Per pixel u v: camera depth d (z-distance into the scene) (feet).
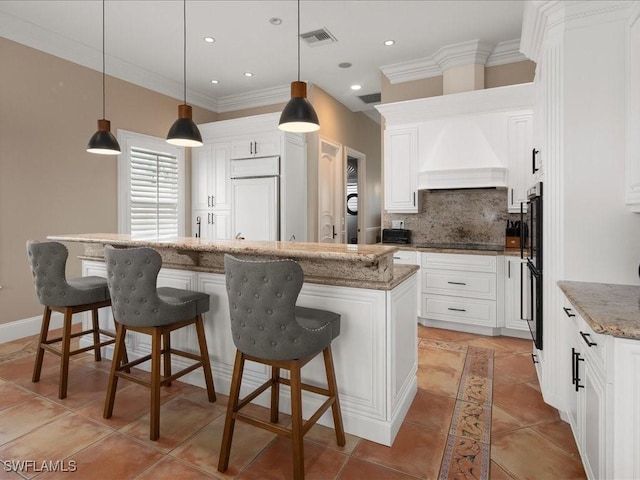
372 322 6.49
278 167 15.14
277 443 6.49
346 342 6.73
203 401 7.87
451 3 10.53
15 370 9.36
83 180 13.23
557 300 7.06
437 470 5.78
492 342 11.56
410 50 13.35
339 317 6.44
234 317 5.72
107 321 10.19
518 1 10.43
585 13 6.51
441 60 13.57
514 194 12.18
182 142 10.45
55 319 12.67
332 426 6.95
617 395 4.17
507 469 5.80
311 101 16.51
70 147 12.82
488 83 13.51
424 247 13.32
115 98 14.19
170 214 16.40
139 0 10.34
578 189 6.68
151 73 15.29
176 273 8.63
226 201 16.40
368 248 6.79
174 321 6.95
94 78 13.48
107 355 10.14
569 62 6.64
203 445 6.41
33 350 10.75
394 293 6.58
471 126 12.76
